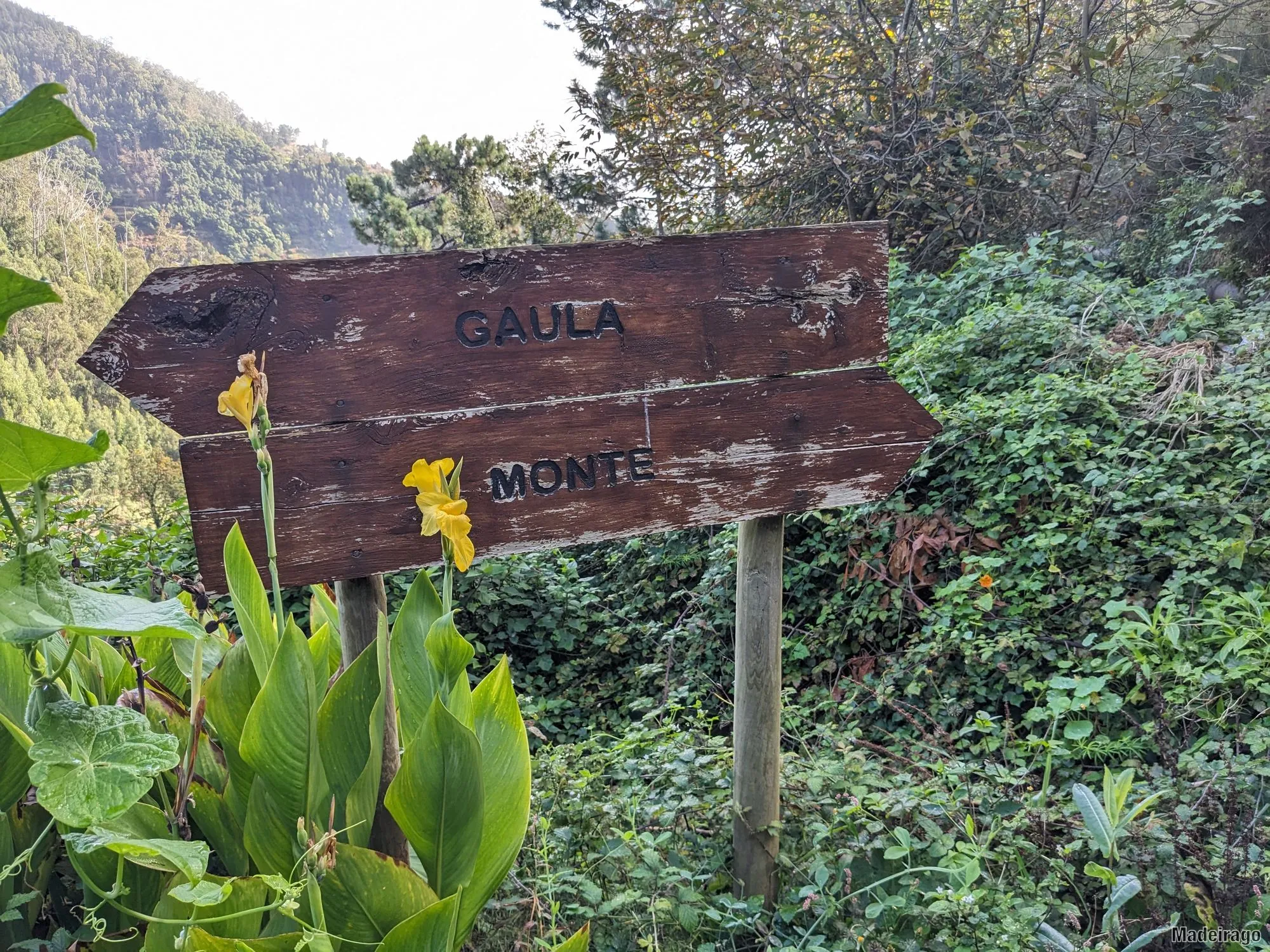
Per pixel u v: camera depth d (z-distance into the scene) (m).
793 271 2.07
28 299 0.69
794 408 2.10
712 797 2.40
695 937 2.01
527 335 1.87
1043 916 1.85
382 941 1.19
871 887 1.95
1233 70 7.44
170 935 1.14
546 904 1.90
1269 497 3.20
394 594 4.61
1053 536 3.26
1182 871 1.94
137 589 4.08
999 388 4.35
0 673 1.28
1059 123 7.35
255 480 1.68
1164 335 4.46
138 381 1.59
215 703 1.41
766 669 2.15
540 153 16.12
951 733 2.95
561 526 1.94
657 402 1.99
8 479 0.84
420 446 1.80
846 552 3.95
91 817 0.82
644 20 9.96
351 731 1.39
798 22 8.27
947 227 7.38
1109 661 2.77
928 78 7.30
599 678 4.45
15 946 1.31
